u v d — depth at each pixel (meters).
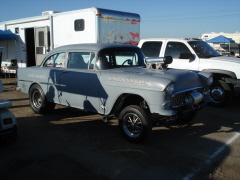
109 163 3.95
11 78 13.42
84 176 3.56
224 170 3.76
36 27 10.63
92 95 5.17
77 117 6.48
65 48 5.99
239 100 8.54
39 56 10.73
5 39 12.14
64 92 5.75
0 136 4.29
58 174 3.61
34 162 3.96
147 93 4.36
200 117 6.53
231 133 5.36
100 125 5.84
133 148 4.53
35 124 5.86
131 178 3.51
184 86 4.62
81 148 4.52
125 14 9.27
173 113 4.29
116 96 4.76
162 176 3.56
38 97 6.65
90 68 5.33
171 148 4.54
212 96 7.48
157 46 8.34
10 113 4.39
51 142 4.79
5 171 3.68
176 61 7.84
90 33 8.64
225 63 7.14
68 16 9.24
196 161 4.04
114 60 5.39
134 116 4.64
